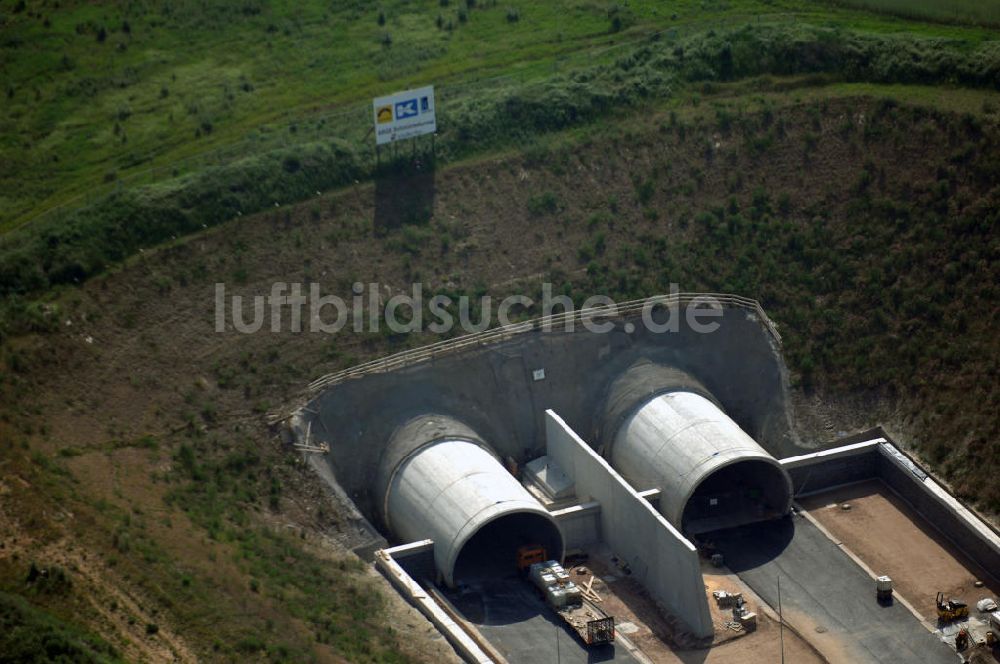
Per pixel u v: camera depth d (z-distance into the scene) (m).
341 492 77.94
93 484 70.50
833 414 85.50
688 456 78.44
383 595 71.44
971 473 80.19
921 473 81.25
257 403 80.19
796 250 90.50
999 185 89.38
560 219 91.69
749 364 87.50
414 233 89.38
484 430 84.19
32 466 69.31
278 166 91.81
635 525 76.31
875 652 71.25
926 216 89.75
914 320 86.56
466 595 74.94
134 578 63.22
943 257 87.94
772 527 80.88
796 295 88.94
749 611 73.62
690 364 87.25
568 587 73.56
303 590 68.88
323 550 74.38
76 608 60.50
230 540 70.81
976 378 83.06
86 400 77.44
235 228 88.12
